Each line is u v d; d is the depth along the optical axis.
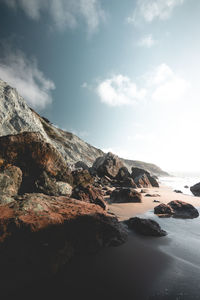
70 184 11.45
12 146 8.59
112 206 10.38
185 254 4.38
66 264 3.60
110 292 2.81
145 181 26.83
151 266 3.70
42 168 9.55
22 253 3.29
